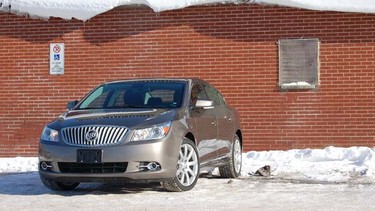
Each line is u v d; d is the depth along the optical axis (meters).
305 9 15.43
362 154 14.12
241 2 15.66
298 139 15.47
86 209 8.32
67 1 16.27
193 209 8.17
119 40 16.30
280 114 15.54
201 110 10.60
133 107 10.37
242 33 15.73
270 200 8.86
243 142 15.67
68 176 9.40
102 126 9.35
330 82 15.36
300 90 15.47
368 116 15.23
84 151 9.27
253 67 15.66
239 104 15.72
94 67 16.39
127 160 9.14
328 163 13.55
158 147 9.22
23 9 16.47
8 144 16.56
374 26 15.22
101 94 10.93
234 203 8.62
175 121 9.62
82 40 16.45
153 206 8.45
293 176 11.84
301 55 15.48
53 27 16.55
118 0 15.99
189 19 15.96
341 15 15.33
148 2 15.81
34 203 8.90
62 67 16.50
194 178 9.95
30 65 16.61
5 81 16.66
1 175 12.68
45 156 9.61
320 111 15.39
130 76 16.23
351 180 11.09
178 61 16.02
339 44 15.34
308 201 8.72
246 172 12.66
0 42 16.77
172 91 10.59
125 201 8.93
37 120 16.56
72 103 11.07
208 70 15.87
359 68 15.27
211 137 10.77
